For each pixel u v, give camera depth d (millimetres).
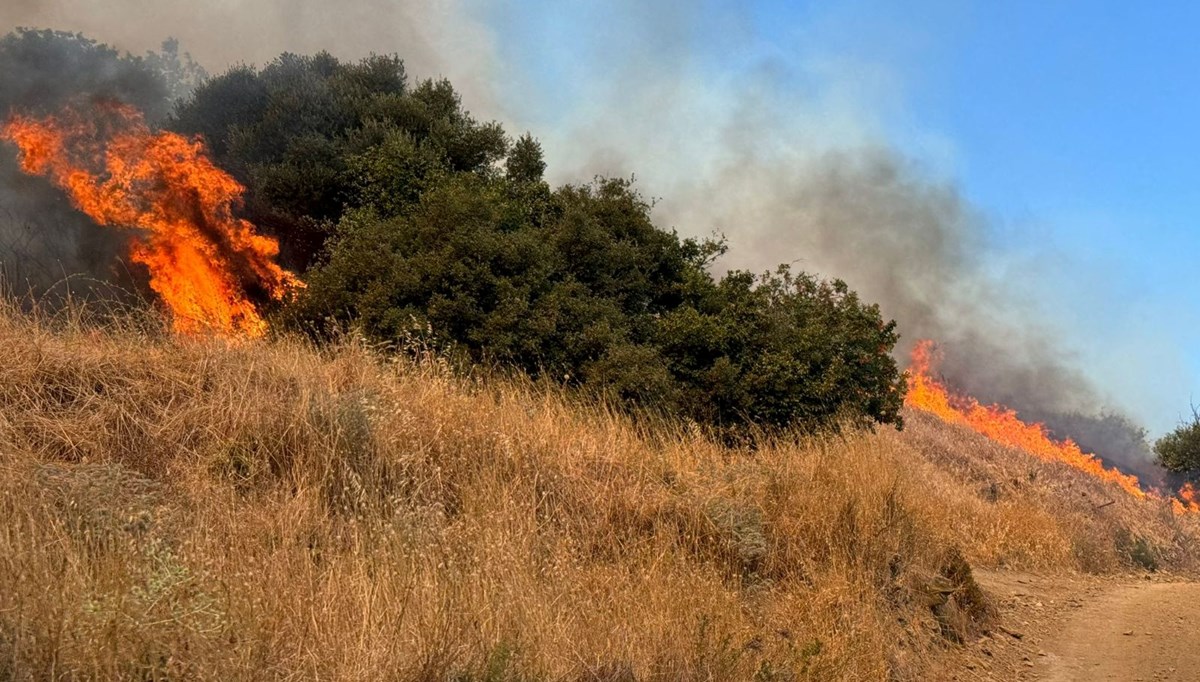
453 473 8023
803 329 14656
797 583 8070
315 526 6520
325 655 4773
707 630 6535
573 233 14883
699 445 11211
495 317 12695
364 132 20484
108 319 9172
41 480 5836
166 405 7777
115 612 4188
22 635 4008
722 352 13945
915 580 8953
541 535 7301
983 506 17406
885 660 7316
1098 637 9680
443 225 13367
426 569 5859
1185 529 25078
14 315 8406
